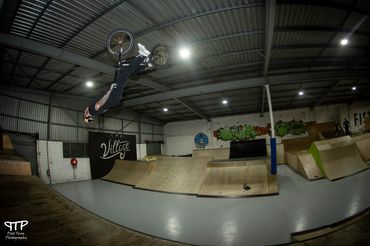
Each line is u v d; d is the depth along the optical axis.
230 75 8.27
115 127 12.95
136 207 4.85
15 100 8.15
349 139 7.13
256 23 5.02
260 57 6.91
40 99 9.02
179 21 4.78
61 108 9.84
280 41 6.02
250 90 10.21
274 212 3.81
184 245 1.37
